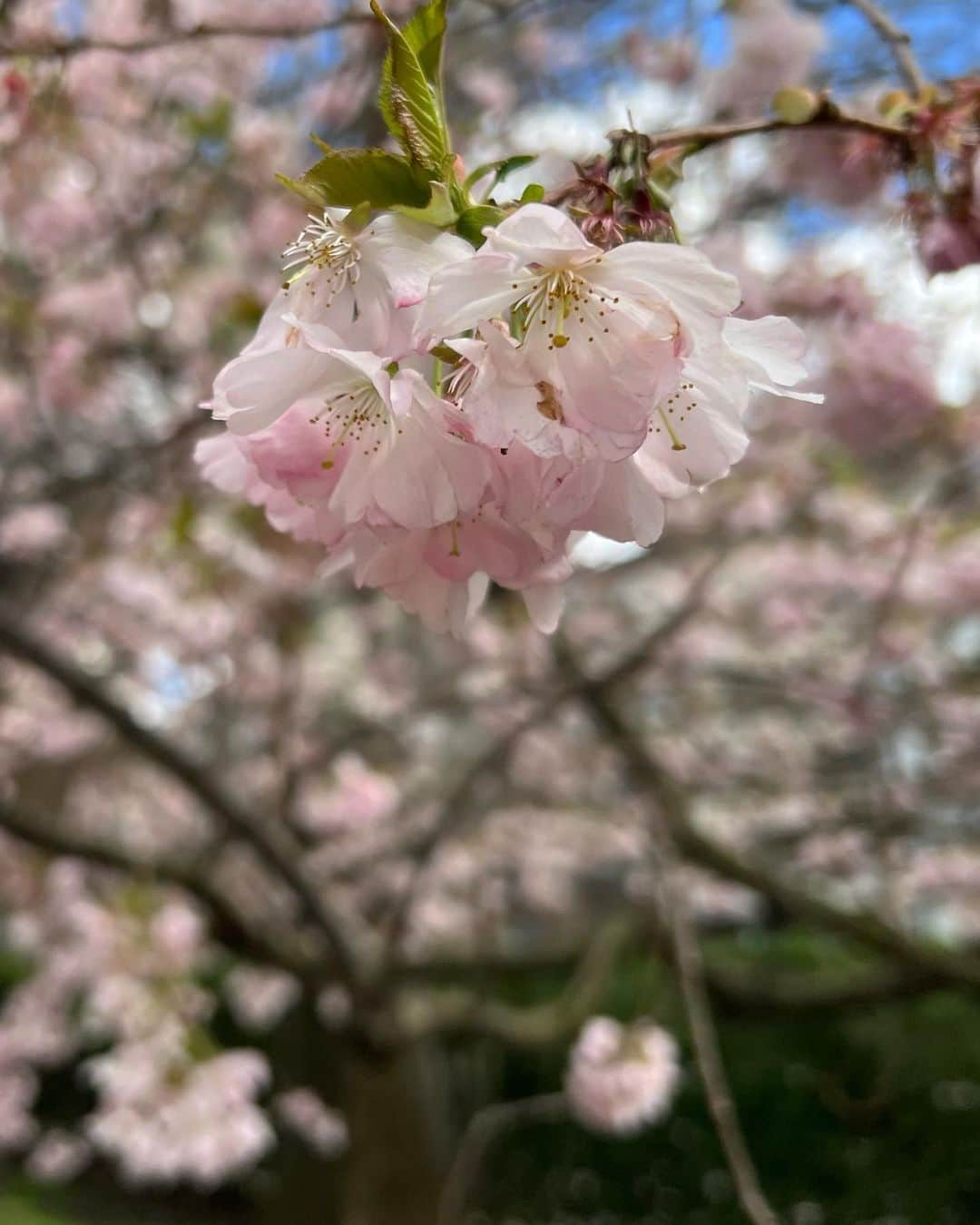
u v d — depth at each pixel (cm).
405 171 83
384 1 244
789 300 235
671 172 109
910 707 511
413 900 435
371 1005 420
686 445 86
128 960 374
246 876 595
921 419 249
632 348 77
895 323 239
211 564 440
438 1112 598
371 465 83
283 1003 646
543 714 448
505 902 743
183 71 312
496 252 75
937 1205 734
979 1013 765
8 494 441
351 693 666
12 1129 653
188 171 329
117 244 361
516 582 93
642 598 668
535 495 81
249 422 85
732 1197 802
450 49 340
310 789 542
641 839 511
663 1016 782
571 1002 473
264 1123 360
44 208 326
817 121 114
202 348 402
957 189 124
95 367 416
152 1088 352
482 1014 516
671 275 77
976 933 711
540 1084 882
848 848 604
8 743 555
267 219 340
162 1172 390
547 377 76
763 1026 816
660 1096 366
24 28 216
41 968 636
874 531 504
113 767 607
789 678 549
